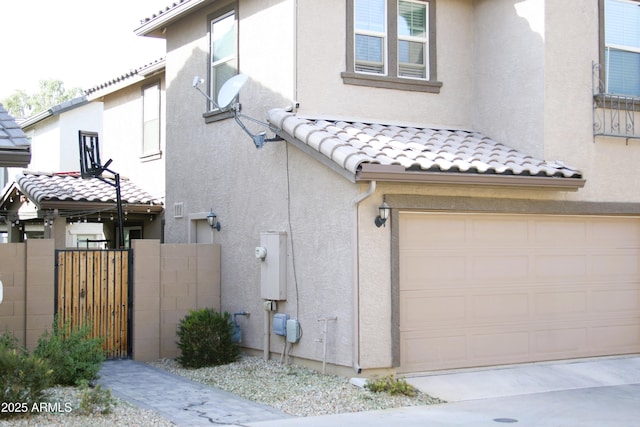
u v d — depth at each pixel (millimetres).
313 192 12617
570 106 13711
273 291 13258
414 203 11930
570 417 9852
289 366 12969
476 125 14836
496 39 14461
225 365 13336
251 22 14578
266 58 14055
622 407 10547
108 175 21094
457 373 12320
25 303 12891
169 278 14516
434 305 12289
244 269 14500
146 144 21078
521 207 12922
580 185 12953
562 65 13656
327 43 13602
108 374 12703
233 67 15172
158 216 19672
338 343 11938
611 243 14125
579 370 12922
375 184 11281
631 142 14359
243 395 11039
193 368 13281
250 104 14492
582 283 13727
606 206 13820
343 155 11359
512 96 14078
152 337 14219
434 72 14547
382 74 14117
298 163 13031
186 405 10320
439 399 10906
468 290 12602
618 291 14102
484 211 12625
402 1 14438
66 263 13492
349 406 10305
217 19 15766
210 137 15844
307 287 12719
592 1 14094
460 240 12586
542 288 13312
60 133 25047
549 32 13539
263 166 14016
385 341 11680
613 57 14367
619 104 14141
